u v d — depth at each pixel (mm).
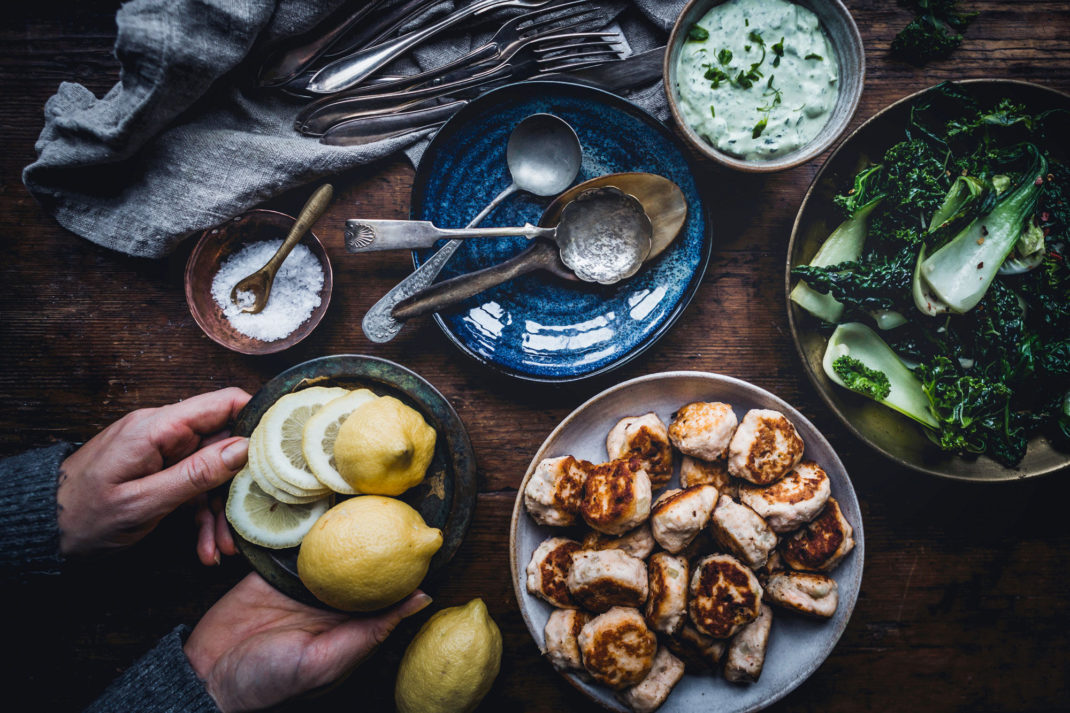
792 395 614
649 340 578
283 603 581
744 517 549
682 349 615
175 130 577
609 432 589
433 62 598
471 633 544
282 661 533
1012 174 565
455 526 567
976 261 550
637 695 557
